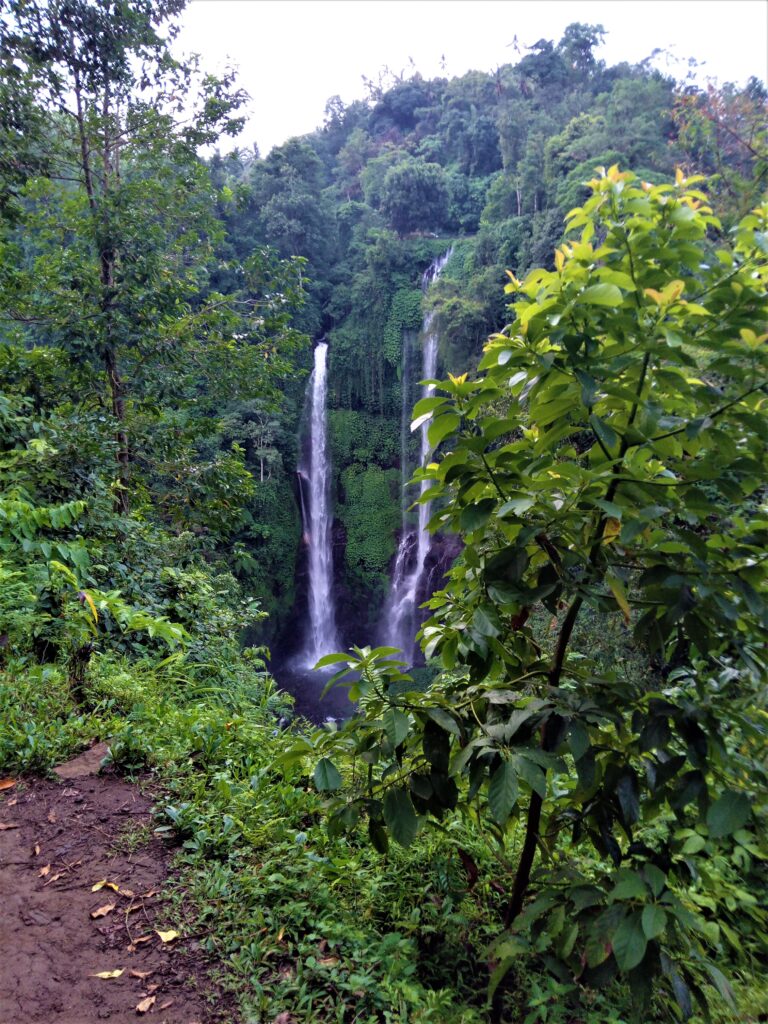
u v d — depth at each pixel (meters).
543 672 1.88
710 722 1.65
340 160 49.38
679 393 1.70
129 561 5.82
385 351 30.12
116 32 8.80
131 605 5.25
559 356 1.62
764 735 1.71
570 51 44.62
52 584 3.92
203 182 10.27
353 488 28.84
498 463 1.74
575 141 27.39
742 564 1.69
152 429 9.28
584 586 1.66
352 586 28.12
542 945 1.70
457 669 2.22
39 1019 1.71
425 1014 1.70
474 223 36.94
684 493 1.70
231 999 1.80
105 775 2.92
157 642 5.07
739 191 9.93
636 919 1.42
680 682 2.03
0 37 8.42
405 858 2.52
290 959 1.94
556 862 1.91
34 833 2.51
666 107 26.88
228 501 9.86
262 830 2.53
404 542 27.77
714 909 2.30
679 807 1.65
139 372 9.11
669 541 1.71
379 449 29.53
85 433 5.95
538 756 1.54
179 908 2.14
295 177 31.05
